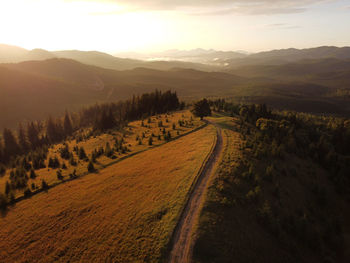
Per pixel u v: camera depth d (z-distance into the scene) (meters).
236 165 55.66
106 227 37.03
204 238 32.03
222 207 39.72
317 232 43.94
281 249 37.41
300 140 92.94
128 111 168.38
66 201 48.44
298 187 61.69
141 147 83.25
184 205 39.34
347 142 103.94
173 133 95.56
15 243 36.72
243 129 93.56
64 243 35.00
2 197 51.16
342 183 70.75
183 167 55.91
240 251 32.34
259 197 46.66
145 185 49.66
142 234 33.88
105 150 87.56
